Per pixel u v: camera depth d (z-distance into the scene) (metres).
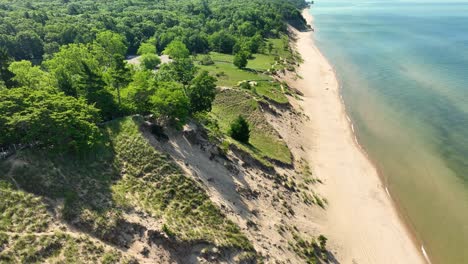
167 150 56.56
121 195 47.03
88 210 43.53
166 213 46.94
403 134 94.69
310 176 75.12
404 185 74.44
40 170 45.22
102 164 50.44
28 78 73.69
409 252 58.34
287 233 55.66
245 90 99.88
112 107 61.03
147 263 40.88
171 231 44.09
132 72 79.06
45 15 162.88
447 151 86.31
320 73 146.12
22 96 50.03
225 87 98.69
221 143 67.56
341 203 68.75
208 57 136.62
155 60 121.25
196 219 47.88
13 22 144.00
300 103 113.06
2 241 36.78
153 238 43.22
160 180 50.97
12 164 44.53
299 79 136.75
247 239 48.56
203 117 74.88
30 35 130.88
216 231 47.44
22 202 41.28
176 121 63.12
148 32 171.75
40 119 47.19
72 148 48.94
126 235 42.94
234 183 59.41
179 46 126.00
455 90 123.25
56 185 44.66
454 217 65.56
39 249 37.34
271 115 93.44
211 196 52.56
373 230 62.34
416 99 116.69
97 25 155.62
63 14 182.25
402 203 69.25
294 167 75.38
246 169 65.44
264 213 57.12
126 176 50.28
